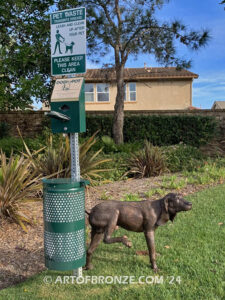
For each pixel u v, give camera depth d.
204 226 2.42
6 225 2.48
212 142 6.78
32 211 2.81
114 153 5.35
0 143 4.67
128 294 1.51
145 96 11.62
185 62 5.49
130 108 11.64
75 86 1.64
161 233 2.31
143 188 3.71
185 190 3.61
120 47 5.82
